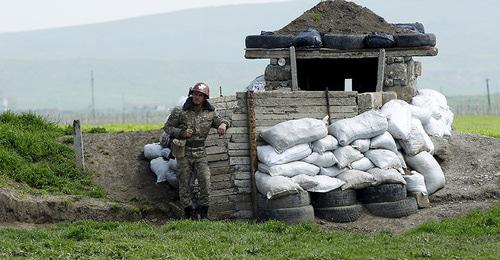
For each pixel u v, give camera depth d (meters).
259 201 19.52
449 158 22.48
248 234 16.66
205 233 16.83
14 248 15.12
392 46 23.23
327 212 19.23
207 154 20.06
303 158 19.52
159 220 19.66
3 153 20.50
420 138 20.78
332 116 20.88
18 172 20.09
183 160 19.14
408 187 20.06
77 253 14.91
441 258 14.48
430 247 15.41
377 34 23.08
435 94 24.45
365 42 23.06
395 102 21.62
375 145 20.14
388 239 16.44
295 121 19.66
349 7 24.94
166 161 21.25
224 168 20.11
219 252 15.05
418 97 23.39
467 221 17.84
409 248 15.32
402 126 20.66
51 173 20.58
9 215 18.39
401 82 23.27
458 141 23.44
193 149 19.17
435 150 22.33
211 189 20.00
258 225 17.77
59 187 20.30
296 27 24.41
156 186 21.20
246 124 20.25
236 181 20.06
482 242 16.16
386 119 20.19
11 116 24.69
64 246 15.45
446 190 20.62
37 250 15.03
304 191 19.08
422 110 22.48
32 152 21.53
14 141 21.66
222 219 19.89
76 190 20.22
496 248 15.37
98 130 25.91
